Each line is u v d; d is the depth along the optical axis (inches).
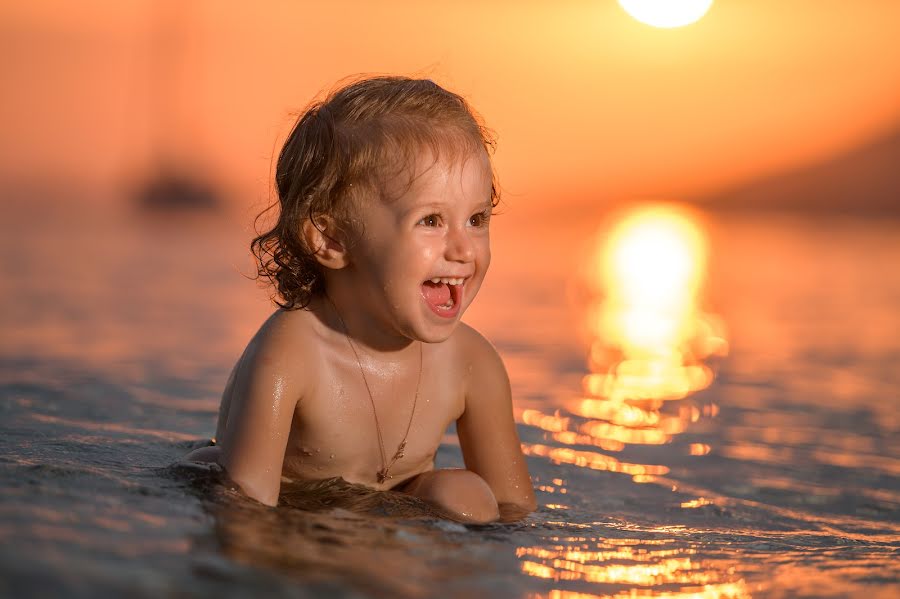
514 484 124.3
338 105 112.2
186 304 405.7
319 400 113.2
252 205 141.3
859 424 210.1
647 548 97.5
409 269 106.5
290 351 111.0
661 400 237.5
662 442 187.3
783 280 603.2
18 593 58.2
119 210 1408.7
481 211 110.3
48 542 68.7
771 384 263.9
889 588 83.4
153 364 249.9
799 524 124.6
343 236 110.3
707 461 170.1
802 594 81.1
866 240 1011.9
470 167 108.1
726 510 131.3
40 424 149.9
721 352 327.6
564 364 294.5
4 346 268.7
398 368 117.6
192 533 77.7
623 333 371.9
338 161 108.7
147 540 73.4
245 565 70.2
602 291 533.0
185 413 179.2
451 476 111.9
